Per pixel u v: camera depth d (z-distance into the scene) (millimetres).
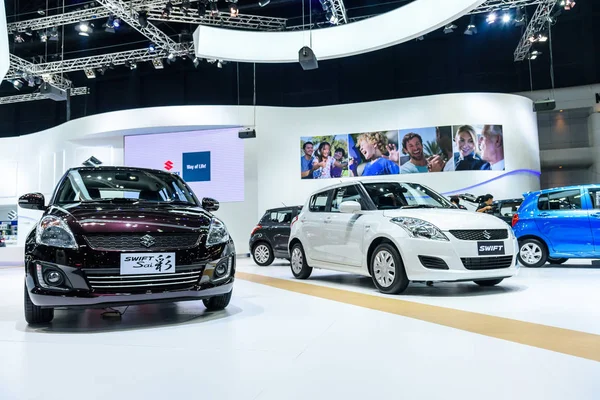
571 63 15805
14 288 5797
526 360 2146
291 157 13961
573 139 16219
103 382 1921
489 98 12867
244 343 2559
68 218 3088
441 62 16859
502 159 12727
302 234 5949
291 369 2059
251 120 14133
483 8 12430
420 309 3559
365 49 9359
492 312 3379
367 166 13383
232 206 14156
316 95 17938
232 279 3449
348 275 6559
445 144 12828
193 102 18656
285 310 3629
